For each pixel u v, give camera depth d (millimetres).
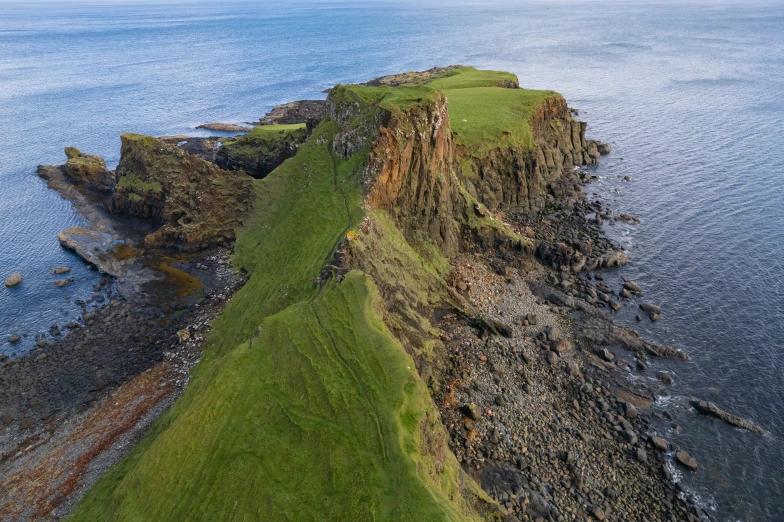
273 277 67625
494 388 53000
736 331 62344
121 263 78438
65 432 49250
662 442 47219
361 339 45188
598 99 175750
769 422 50031
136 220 90562
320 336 46281
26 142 141375
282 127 127625
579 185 102438
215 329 62375
